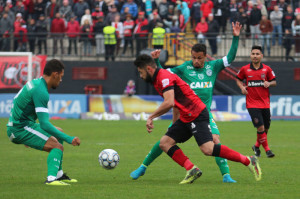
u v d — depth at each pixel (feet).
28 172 112.57
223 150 90.07
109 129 220.02
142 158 137.08
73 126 231.91
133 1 321.93
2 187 89.51
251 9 314.76
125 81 309.01
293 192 85.87
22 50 317.22
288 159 138.21
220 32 321.52
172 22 309.42
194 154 145.79
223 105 278.46
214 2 315.58
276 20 311.68
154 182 97.91
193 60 100.99
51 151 91.71
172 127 93.09
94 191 85.15
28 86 89.45
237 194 83.20
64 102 284.82
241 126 240.32
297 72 301.43
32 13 333.62
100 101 282.97
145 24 307.37
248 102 144.15
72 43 320.50
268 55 307.37
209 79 103.50
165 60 284.82
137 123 251.60
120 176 107.24
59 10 329.72
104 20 316.40
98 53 313.53
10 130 91.25
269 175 108.47
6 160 133.69
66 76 312.91
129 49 320.70
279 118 279.28
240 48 310.45
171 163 128.26
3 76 291.17
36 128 91.20
